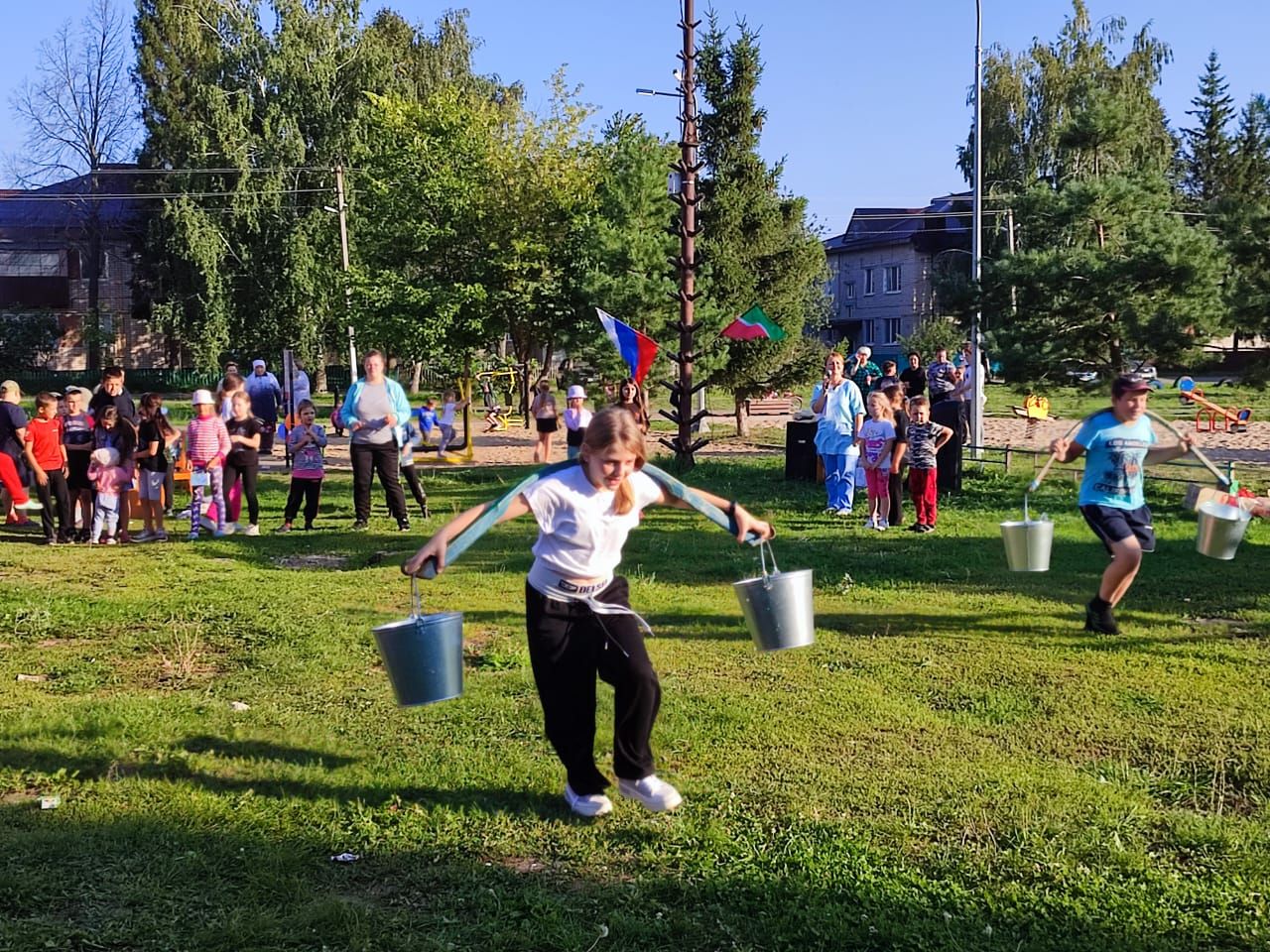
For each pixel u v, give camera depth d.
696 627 8.24
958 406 16.20
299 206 48.88
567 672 4.75
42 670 7.21
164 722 6.03
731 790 5.12
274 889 4.17
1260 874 4.37
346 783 5.20
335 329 47.69
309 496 13.75
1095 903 4.11
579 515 4.65
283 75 48.66
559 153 28.80
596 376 25.02
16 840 4.47
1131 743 5.79
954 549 11.71
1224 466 18.69
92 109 56.75
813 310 41.34
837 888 4.21
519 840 4.64
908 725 6.03
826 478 15.91
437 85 51.72
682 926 3.93
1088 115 22.09
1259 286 18.92
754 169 25.14
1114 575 7.88
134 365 65.88
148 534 13.10
